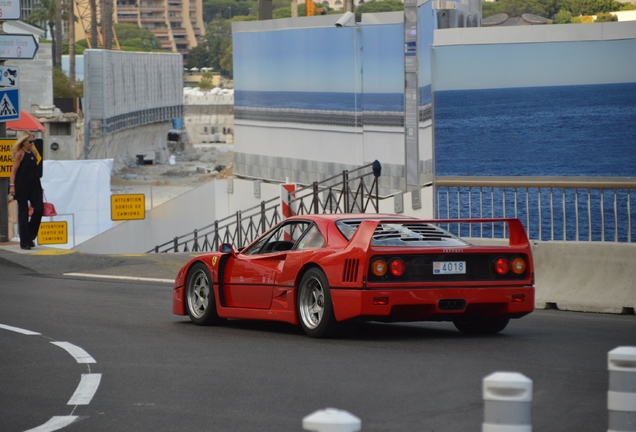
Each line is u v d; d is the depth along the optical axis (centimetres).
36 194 2186
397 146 2881
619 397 501
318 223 1139
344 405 754
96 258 2070
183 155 11669
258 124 3559
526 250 1096
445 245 1088
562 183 2273
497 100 2325
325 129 3188
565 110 2261
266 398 784
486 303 1070
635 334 1155
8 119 2214
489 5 9062
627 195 2209
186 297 1273
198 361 959
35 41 2197
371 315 1036
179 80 11575
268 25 3456
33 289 1636
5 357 995
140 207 3145
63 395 809
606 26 2222
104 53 8494
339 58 3102
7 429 693
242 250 1242
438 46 2372
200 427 693
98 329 1195
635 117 2209
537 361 941
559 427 675
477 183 2352
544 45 2283
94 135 8381
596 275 1465
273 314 1154
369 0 10612
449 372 883
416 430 674
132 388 833
